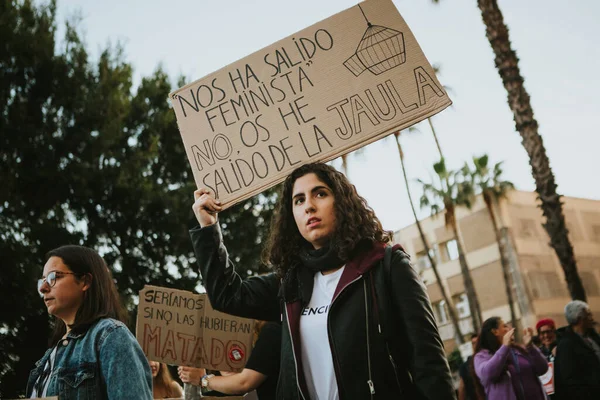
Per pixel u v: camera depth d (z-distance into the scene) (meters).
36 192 15.73
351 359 2.15
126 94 17.75
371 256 2.29
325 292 2.34
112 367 2.25
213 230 2.64
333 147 2.83
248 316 2.62
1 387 14.34
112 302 2.58
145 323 3.58
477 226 39.78
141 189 16.70
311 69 2.96
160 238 16.91
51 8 16.81
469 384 6.65
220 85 3.03
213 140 2.95
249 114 2.96
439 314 41.53
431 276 42.03
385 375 2.13
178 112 3.03
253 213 18.05
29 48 15.86
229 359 3.62
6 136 15.45
